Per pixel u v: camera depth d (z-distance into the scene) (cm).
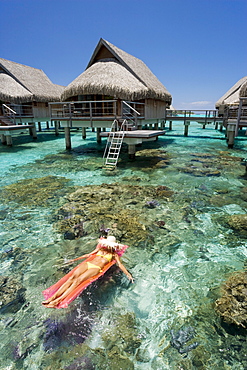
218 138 2480
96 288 405
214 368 286
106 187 924
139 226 627
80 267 396
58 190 900
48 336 327
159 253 517
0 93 1983
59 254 514
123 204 768
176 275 451
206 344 316
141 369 285
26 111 2383
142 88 1520
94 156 1535
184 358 298
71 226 629
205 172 1145
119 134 1235
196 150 1752
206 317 357
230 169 1199
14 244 552
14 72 2280
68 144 1745
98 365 290
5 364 291
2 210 729
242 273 450
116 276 436
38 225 638
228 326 341
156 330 337
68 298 352
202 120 2411
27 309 370
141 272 457
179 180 1027
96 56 1775
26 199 814
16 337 325
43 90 2422
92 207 745
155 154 1581
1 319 352
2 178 1065
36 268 468
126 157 1474
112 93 1395
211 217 684
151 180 1027
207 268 470
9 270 462
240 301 379
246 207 752
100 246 448
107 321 350
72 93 1533
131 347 312
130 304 380
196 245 549
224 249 534
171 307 376
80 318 354
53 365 290
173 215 696
